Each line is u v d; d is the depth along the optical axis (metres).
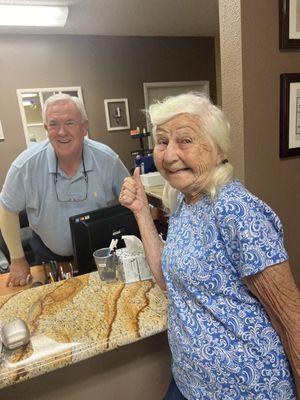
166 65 4.42
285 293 0.66
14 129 3.84
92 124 4.18
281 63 1.25
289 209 1.42
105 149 1.68
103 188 1.64
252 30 1.18
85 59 4.00
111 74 4.16
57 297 1.03
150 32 4.05
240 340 0.73
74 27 3.57
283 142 1.32
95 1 2.84
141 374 1.11
